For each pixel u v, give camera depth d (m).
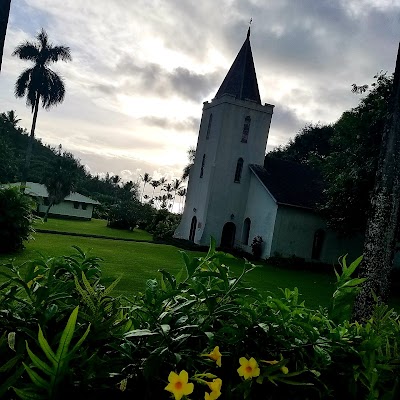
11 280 1.45
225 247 24.80
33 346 1.28
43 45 38.12
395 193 4.34
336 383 1.55
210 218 25.75
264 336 1.49
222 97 26.17
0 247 13.86
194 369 1.35
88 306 1.39
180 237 28.95
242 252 24.30
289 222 23.81
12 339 1.14
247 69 27.75
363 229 18.55
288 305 1.79
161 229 33.78
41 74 37.72
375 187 4.46
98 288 1.58
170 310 1.45
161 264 15.21
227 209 26.16
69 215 46.62
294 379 1.47
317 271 22.14
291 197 24.31
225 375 1.42
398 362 1.55
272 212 23.97
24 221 14.59
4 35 1.87
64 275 1.73
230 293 1.53
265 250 23.86
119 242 23.25
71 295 1.51
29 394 1.05
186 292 1.61
